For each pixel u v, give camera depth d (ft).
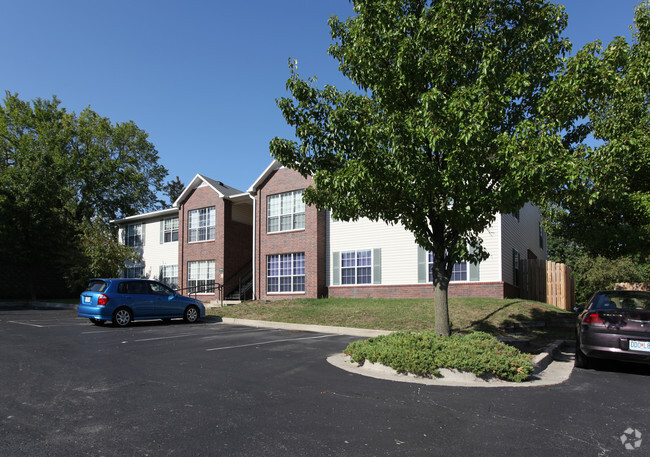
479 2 24.61
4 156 113.60
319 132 28.84
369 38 26.43
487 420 16.02
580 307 30.83
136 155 132.26
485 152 23.89
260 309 60.39
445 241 28.04
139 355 29.07
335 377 22.97
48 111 119.34
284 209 75.82
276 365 26.14
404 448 13.19
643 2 40.50
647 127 37.47
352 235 69.72
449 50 24.97
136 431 14.40
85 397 18.45
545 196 27.50
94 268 86.48
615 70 25.00
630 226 43.68
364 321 48.14
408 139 24.00
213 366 25.64
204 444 13.33
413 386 21.24
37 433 14.12
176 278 92.73
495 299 54.24
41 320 54.08
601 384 22.59
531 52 25.67
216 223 84.48
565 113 24.43
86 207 120.67
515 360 23.17
